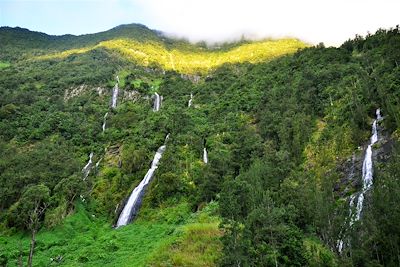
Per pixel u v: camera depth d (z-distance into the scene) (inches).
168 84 4608.8
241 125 2851.9
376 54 3009.4
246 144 2299.5
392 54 2667.3
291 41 7770.7
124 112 3627.0
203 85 4394.7
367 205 1476.4
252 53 7071.9
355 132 2039.9
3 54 6274.6
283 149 2225.6
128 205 2230.6
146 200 2174.0
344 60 3196.4
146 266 1279.5
